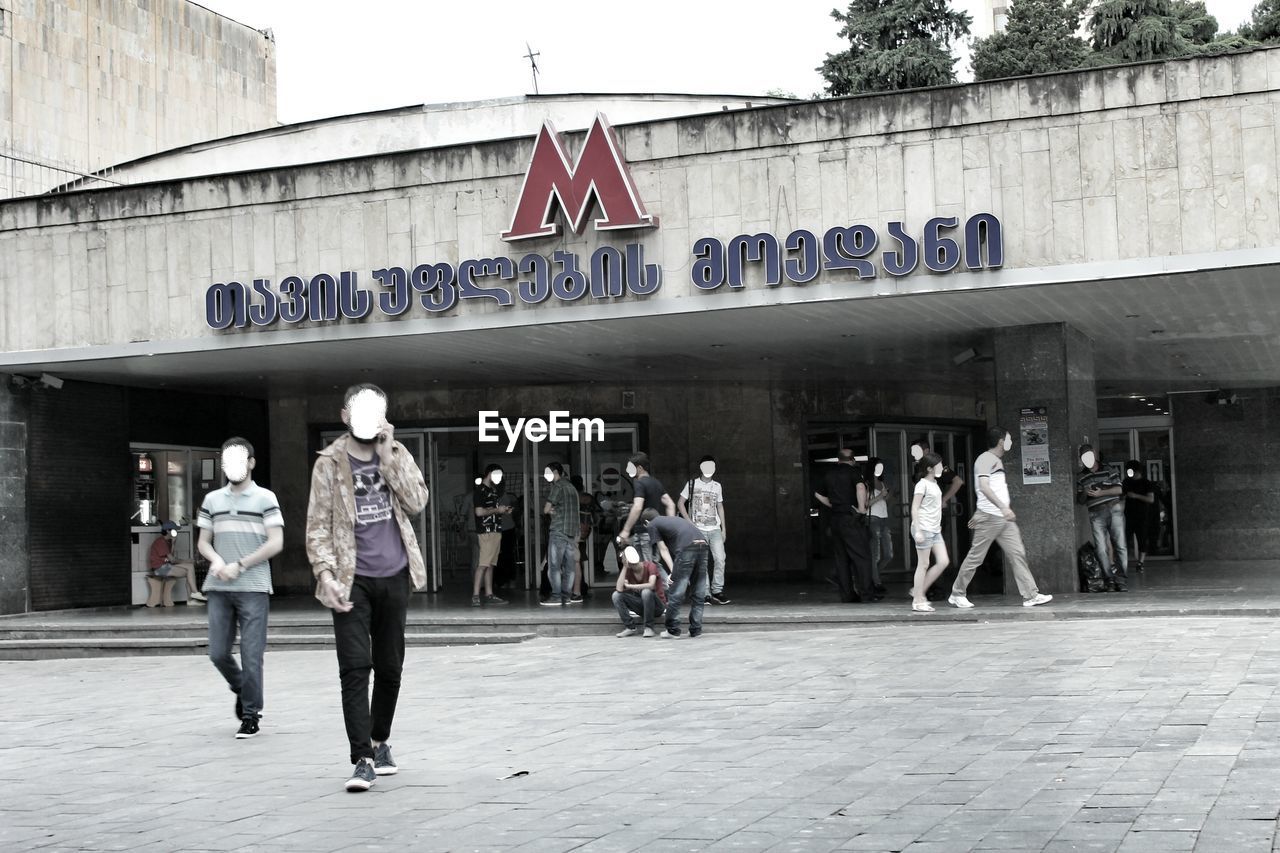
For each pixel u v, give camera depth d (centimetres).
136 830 547
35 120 3734
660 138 1473
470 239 1552
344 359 1811
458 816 547
